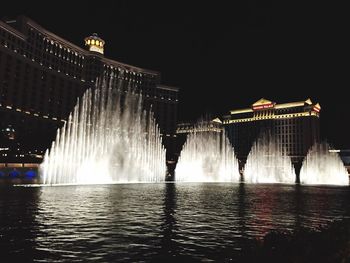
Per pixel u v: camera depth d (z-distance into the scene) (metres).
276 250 7.72
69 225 15.74
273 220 18.44
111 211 20.78
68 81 145.00
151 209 22.30
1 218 17.42
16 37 120.06
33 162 76.44
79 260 10.33
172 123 187.62
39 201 25.28
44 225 15.61
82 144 81.38
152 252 11.41
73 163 72.50
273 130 193.12
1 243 12.20
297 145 183.38
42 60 133.00
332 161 137.50
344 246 7.75
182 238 13.56
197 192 40.47
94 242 12.61
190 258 10.76
